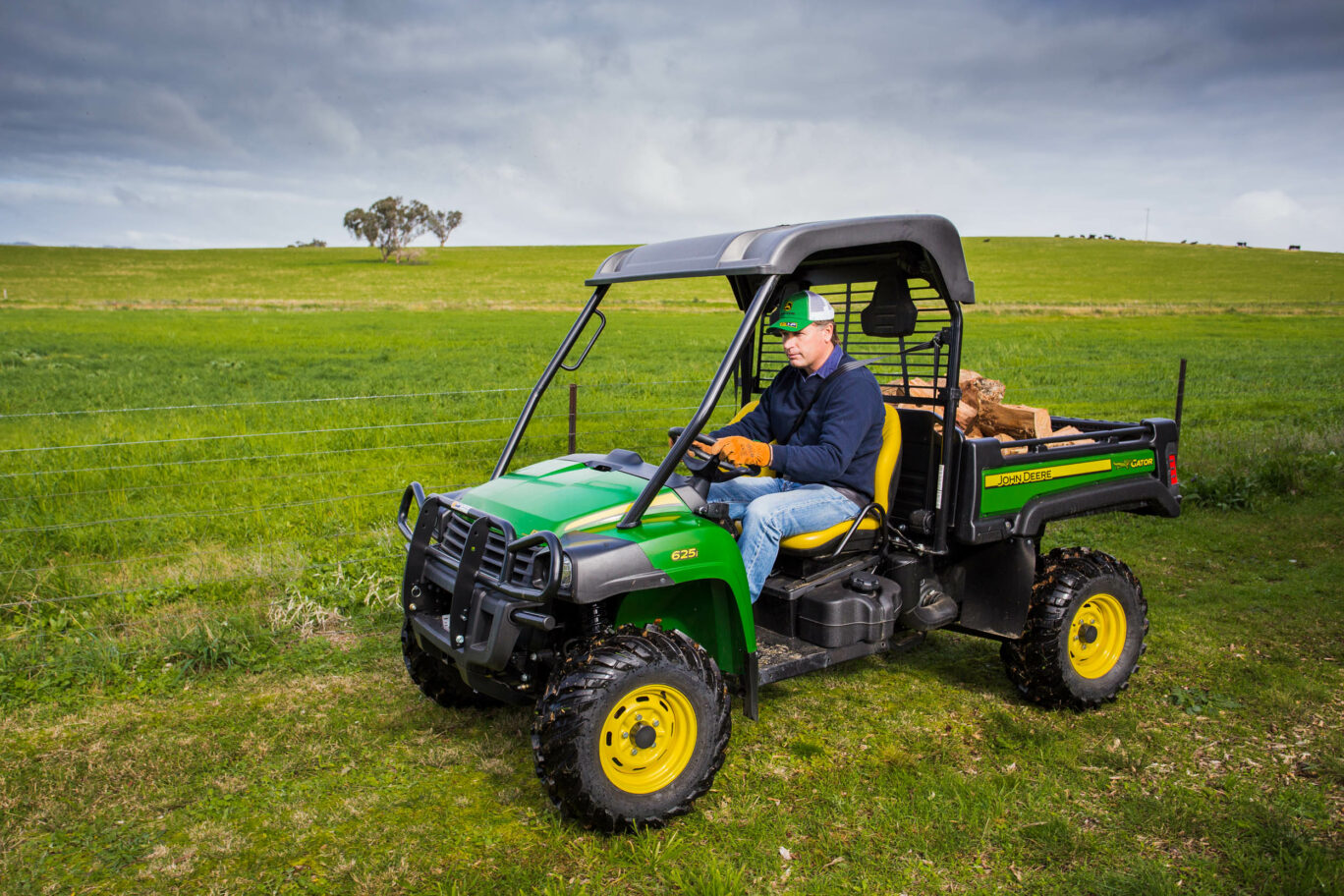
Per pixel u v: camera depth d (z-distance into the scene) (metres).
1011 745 3.52
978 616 3.95
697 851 2.82
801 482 3.47
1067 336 30.55
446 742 3.55
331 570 5.34
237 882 2.67
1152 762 3.40
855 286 4.61
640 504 2.92
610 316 40.16
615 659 2.81
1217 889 2.62
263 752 3.46
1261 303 46.25
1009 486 3.70
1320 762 3.39
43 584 4.98
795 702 3.93
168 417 11.25
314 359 21.47
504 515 3.10
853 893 2.62
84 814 3.03
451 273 72.19
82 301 45.78
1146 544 6.41
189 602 4.88
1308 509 7.31
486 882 2.66
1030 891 2.62
